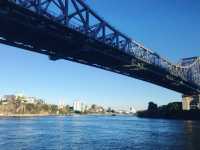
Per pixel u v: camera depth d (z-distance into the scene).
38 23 52.53
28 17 50.25
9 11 47.53
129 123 147.88
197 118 185.50
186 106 194.62
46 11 51.75
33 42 58.44
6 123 141.75
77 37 60.81
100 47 68.62
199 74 157.12
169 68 109.06
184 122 149.25
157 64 96.56
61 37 58.34
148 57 90.19
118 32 73.50
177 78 119.81
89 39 63.91
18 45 57.44
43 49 62.28
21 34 54.59
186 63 154.25
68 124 138.38
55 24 54.00
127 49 78.75
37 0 50.53
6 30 52.53
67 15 56.06
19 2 47.84
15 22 49.88
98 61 76.38
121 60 78.06
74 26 58.53
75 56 69.75
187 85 139.62
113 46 71.50
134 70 91.38
